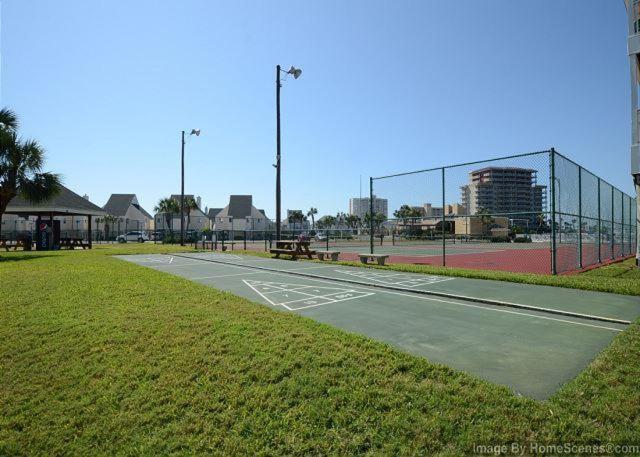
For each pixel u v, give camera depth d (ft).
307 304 27.91
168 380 14.44
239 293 32.65
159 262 64.18
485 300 27.94
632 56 45.68
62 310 24.71
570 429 10.58
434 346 17.92
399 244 146.10
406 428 10.94
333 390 13.15
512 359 16.12
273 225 238.27
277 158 75.20
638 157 44.68
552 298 28.60
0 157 74.74
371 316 24.07
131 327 20.58
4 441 11.44
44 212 112.37
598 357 15.80
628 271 45.93
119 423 12.03
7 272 45.44
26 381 15.01
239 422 11.71
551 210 40.14
